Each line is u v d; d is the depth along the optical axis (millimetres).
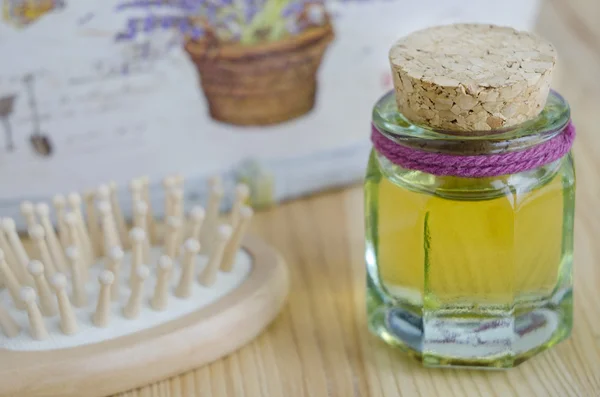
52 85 313
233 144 335
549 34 425
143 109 323
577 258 313
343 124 342
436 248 264
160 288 277
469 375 275
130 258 299
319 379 276
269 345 287
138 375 271
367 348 285
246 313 281
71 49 310
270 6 318
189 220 307
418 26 338
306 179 344
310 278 311
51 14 305
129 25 312
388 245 273
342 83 337
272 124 334
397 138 260
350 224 333
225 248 292
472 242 262
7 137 316
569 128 267
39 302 278
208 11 315
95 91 317
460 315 269
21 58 308
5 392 262
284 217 338
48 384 264
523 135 255
